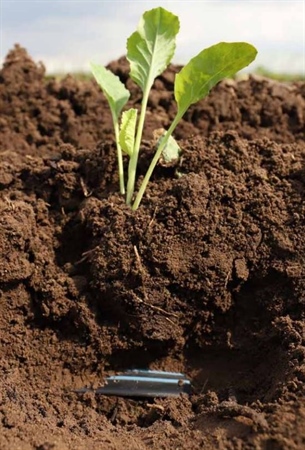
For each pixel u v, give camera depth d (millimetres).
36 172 712
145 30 666
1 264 644
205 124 837
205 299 643
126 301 637
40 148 839
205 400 623
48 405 620
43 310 643
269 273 647
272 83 875
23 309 649
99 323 644
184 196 654
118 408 630
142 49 668
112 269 642
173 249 644
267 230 653
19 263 648
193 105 843
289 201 665
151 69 670
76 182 700
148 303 638
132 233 650
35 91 885
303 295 639
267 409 581
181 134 827
